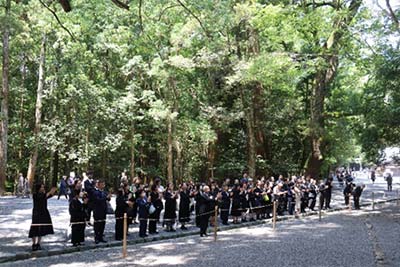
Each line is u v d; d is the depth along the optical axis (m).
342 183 48.16
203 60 28.62
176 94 32.28
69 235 15.02
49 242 14.27
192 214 22.75
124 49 34.09
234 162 35.12
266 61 27.44
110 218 20.41
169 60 28.45
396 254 13.56
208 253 13.34
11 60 39.62
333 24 31.25
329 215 25.67
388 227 20.25
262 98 33.97
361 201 34.31
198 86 33.47
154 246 14.65
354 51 32.06
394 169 87.44
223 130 33.62
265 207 22.69
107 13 31.20
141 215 15.90
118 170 39.94
